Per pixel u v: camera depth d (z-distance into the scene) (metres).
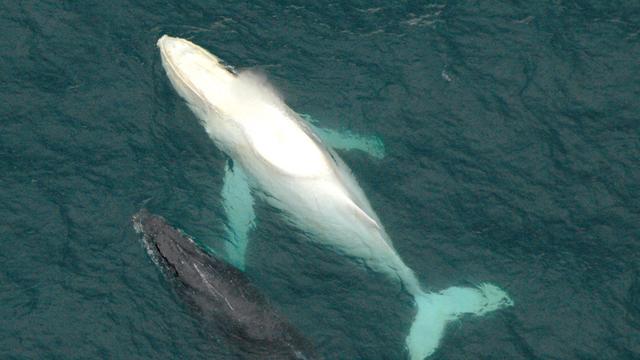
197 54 154.25
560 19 171.88
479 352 138.12
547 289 143.50
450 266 145.62
